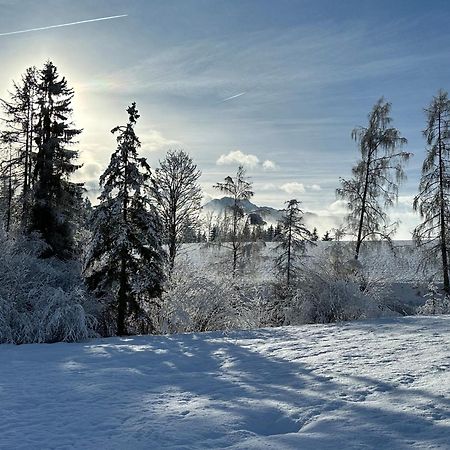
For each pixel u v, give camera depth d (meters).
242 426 6.06
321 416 6.17
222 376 9.02
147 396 7.64
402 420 5.60
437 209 23.88
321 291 20.12
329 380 8.05
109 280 16.00
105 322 16.81
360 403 6.52
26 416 6.60
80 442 5.57
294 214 24.05
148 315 17.48
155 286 16.30
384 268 23.00
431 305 22.11
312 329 14.88
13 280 14.69
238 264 26.17
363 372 8.37
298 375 8.66
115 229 15.91
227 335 14.25
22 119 24.45
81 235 21.48
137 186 15.83
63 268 18.73
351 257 22.34
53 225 20.42
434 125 24.20
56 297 14.23
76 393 7.81
